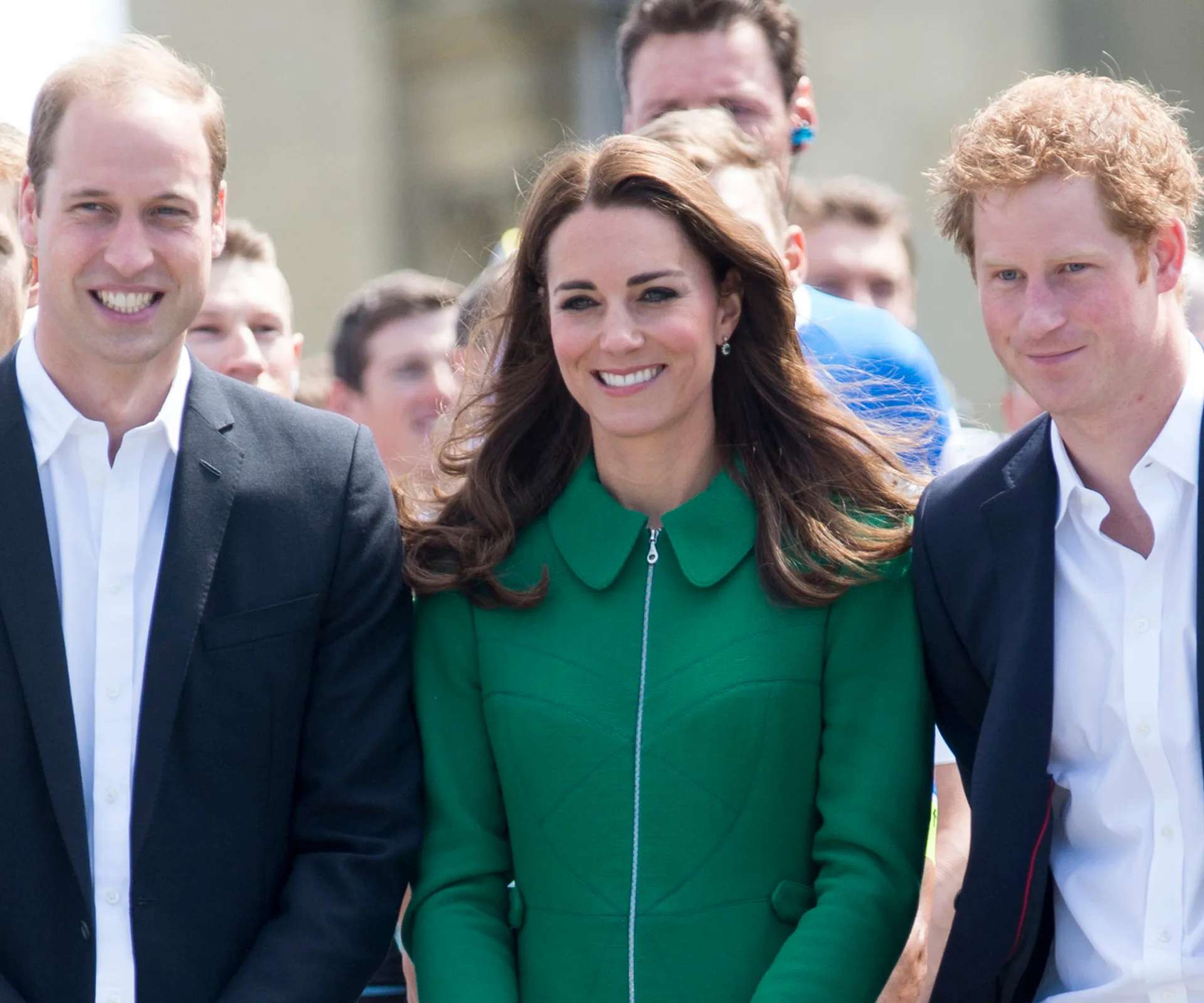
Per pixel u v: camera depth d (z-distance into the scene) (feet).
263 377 62.64
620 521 40.45
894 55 118.11
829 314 51.90
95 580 38.27
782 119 59.41
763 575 39.63
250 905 38.55
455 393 66.64
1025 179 34.76
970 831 41.91
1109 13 111.75
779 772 38.58
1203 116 109.09
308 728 39.60
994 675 37.83
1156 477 36.04
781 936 38.17
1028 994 38.22
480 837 39.81
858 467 41.50
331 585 39.47
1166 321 35.53
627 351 39.06
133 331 37.63
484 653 40.37
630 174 39.42
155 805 37.32
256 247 64.18
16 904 37.09
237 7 154.10
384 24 153.58
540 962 38.58
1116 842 36.58
